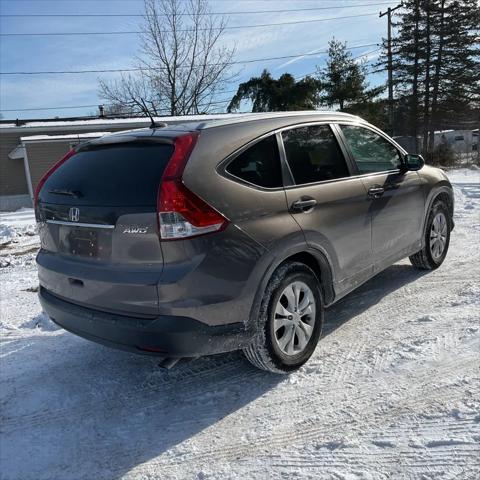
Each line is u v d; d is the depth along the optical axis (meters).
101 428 3.05
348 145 4.10
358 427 2.83
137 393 3.43
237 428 2.94
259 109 36.09
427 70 33.94
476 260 5.74
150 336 2.84
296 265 3.36
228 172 3.05
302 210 3.41
